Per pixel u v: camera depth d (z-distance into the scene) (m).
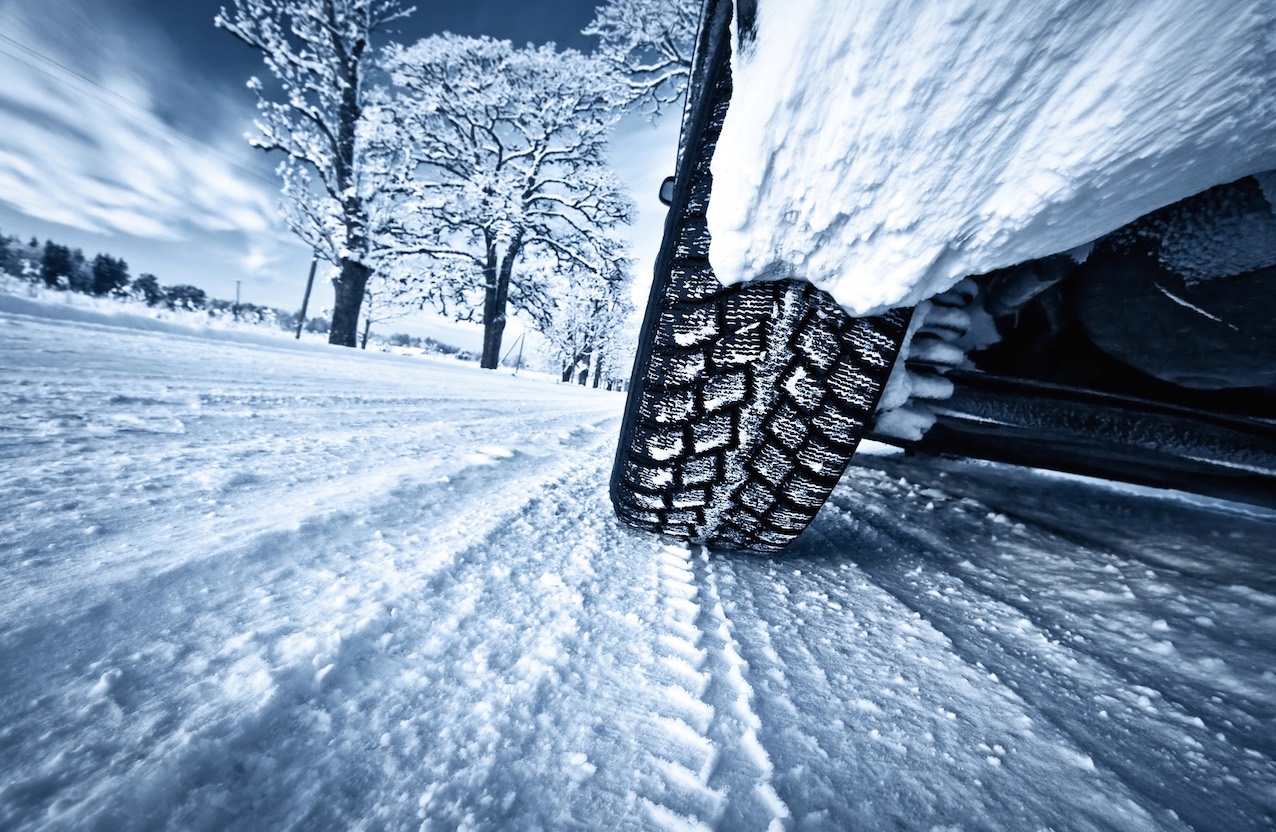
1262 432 0.97
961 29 0.49
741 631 0.77
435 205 15.90
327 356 7.46
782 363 0.80
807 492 0.89
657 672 0.63
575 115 17.72
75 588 0.63
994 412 1.04
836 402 0.79
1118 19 0.44
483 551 0.92
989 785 0.52
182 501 0.99
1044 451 1.34
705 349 0.83
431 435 2.14
